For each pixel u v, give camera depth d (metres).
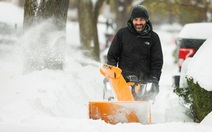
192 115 16.05
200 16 39.59
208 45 15.64
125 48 15.96
